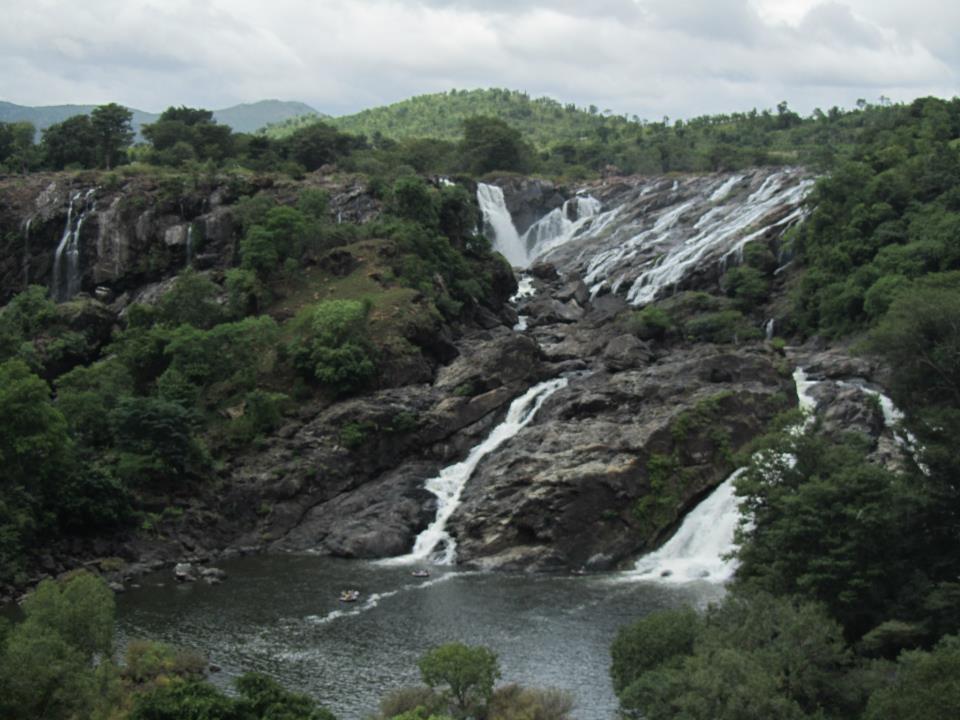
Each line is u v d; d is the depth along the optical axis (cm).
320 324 12656
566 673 7069
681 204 19975
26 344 13500
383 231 15550
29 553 9494
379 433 11688
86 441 11069
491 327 15562
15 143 19675
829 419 10969
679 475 10344
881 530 6806
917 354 8575
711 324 14350
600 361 13350
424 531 10588
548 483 10125
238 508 10881
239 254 15712
